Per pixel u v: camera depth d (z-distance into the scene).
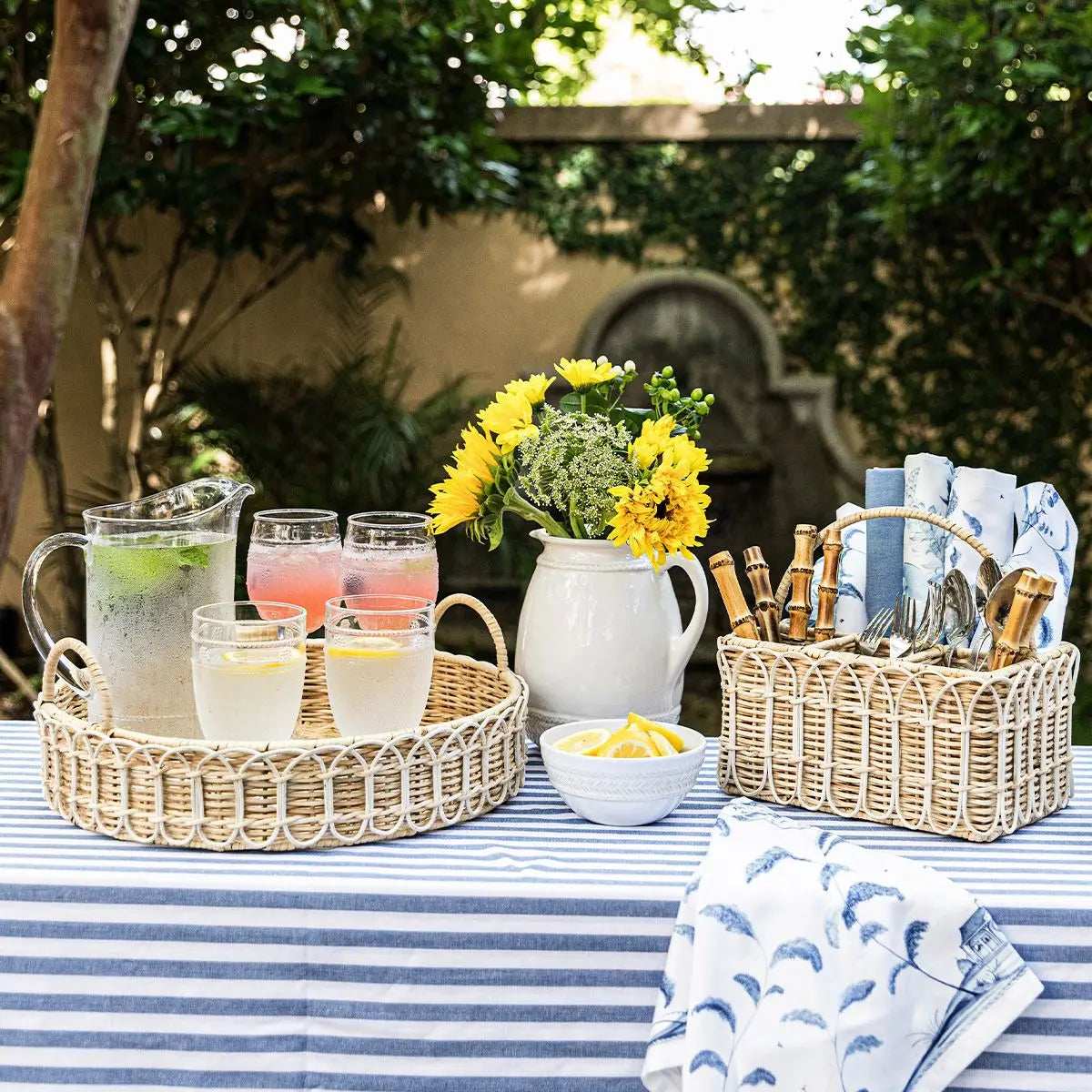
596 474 1.24
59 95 2.27
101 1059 0.96
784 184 4.26
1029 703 1.10
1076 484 4.14
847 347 4.30
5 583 4.13
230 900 0.95
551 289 4.30
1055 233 3.52
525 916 0.96
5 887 0.96
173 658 1.15
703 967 0.91
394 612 1.14
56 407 4.15
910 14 3.38
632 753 1.11
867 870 0.94
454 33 3.33
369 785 1.06
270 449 3.98
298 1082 0.96
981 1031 0.91
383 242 4.27
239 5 3.27
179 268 4.15
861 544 1.36
